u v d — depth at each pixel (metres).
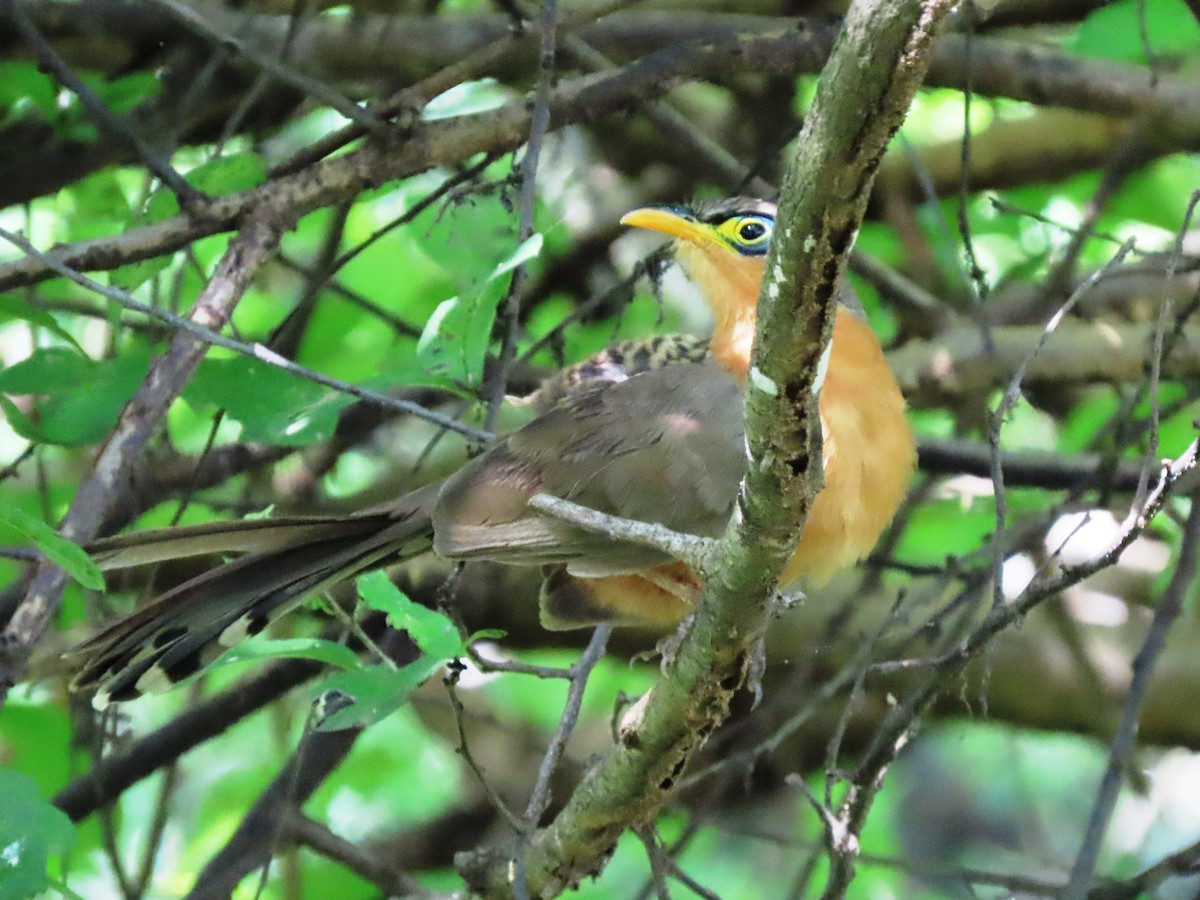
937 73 11.73
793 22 11.47
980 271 10.80
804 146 4.83
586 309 10.93
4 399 9.17
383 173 10.19
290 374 9.28
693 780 9.73
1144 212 13.66
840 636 12.02
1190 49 13.00
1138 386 10.67
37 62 10.64
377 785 14.27
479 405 10.61
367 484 13.72
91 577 6.71
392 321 12.26
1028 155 13.77
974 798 15.74
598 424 9.19
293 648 7.71
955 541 13.66
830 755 8.23
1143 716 12.99
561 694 14.54
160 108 11.70
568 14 10.16
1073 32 13.20
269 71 9.95
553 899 8.23
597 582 9.01
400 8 12.32
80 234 11.61
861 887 14.37
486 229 10.97
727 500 8.95
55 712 11.64
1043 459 12.37
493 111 10.44
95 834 11.80
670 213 10.14
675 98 14.32
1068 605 13.17
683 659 6.79
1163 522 12.84
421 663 7.43
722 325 9.99
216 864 11.16
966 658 7.84
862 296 14.09
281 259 12.06
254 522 8.64
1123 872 12.16
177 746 11.54
